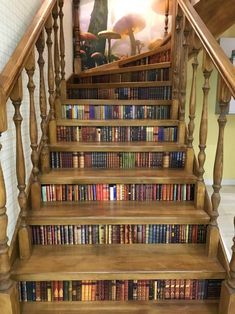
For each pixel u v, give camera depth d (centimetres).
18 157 129
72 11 318
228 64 121
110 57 334
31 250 141
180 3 181
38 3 177
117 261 134
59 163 182
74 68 326
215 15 207
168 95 238
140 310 128
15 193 139
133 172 173
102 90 253
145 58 296
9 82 105
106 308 129
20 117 124
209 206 150
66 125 194
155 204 161
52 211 150
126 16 327
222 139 132
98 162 183
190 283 133
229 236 227
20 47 121
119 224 146
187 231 149
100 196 166
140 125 196
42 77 162
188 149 177
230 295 118
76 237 148
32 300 132
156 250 144
